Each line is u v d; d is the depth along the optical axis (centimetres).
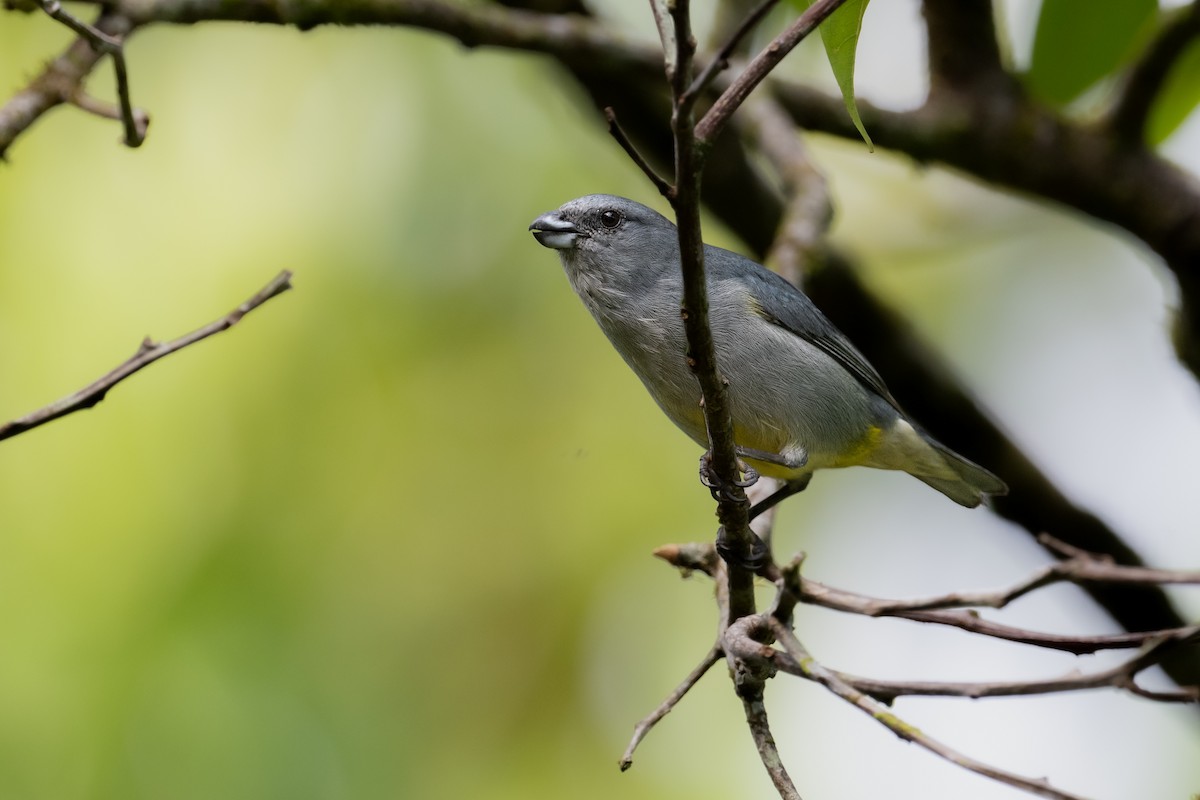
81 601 916
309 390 1048
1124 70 923
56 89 674
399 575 1059
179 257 1040
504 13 873
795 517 1187
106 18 732
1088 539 1017
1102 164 895
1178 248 897
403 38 1081
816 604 654
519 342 1128
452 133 1088
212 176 1057
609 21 1100
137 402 996
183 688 896
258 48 1071
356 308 1066
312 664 965
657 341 839
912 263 1195
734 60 985
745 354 838
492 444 1120
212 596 948
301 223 1063
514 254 1108
